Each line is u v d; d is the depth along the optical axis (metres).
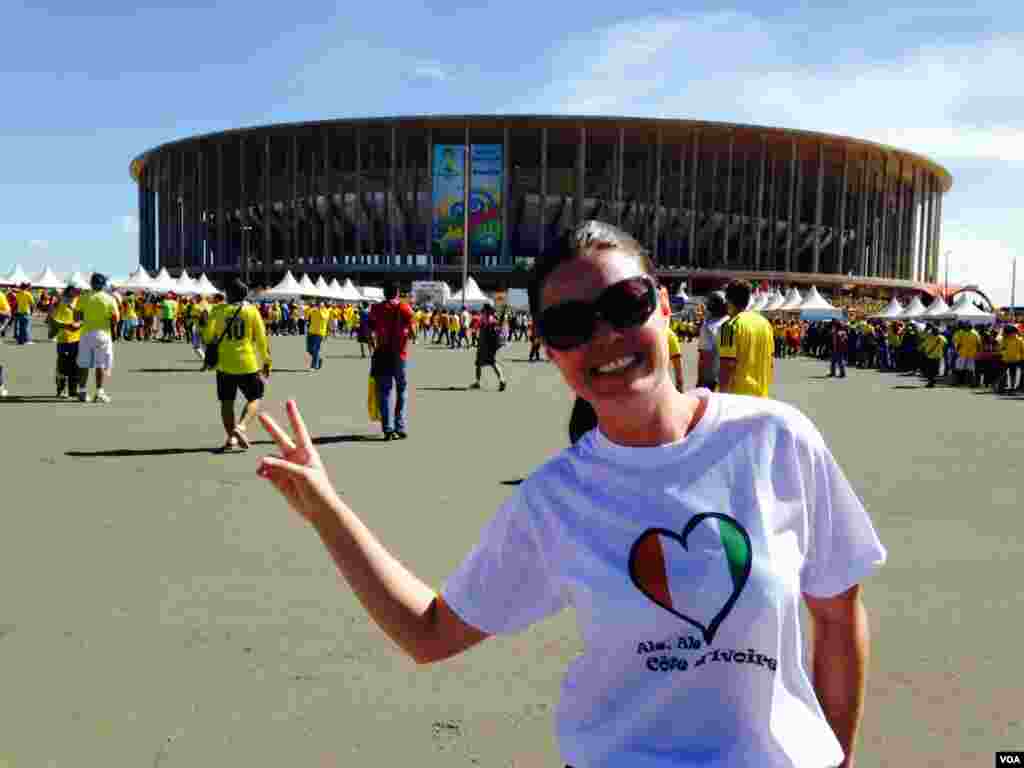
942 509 7.51
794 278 96.69
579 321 1.42
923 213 115.12
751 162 98.69
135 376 20.45
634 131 90.88
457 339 47.00
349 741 3.27
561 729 1.52
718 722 1.41
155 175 111.12
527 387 20.62
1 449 9.66
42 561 5.46
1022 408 18.16
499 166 90.88
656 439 1.50
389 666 3.97
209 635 4.28
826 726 1.48
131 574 5.21
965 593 5.14
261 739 3.27
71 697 3.59
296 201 95.50
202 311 28.36
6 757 3.10
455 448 10.58
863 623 1.60
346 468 9.09
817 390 23.73
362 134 92.69
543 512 1.54
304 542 5.96
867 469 9.72
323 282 59.88
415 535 6.27
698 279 93.00
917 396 21.61
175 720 3.41
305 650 4.12
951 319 44.78
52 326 16.08
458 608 1.63
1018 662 4.08
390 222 95.12
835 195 103.69
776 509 1.46
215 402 15.04
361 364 28.03
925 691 3.76
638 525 1.45
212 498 7.31
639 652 1.42
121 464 8.89
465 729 3.39
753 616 1.39
